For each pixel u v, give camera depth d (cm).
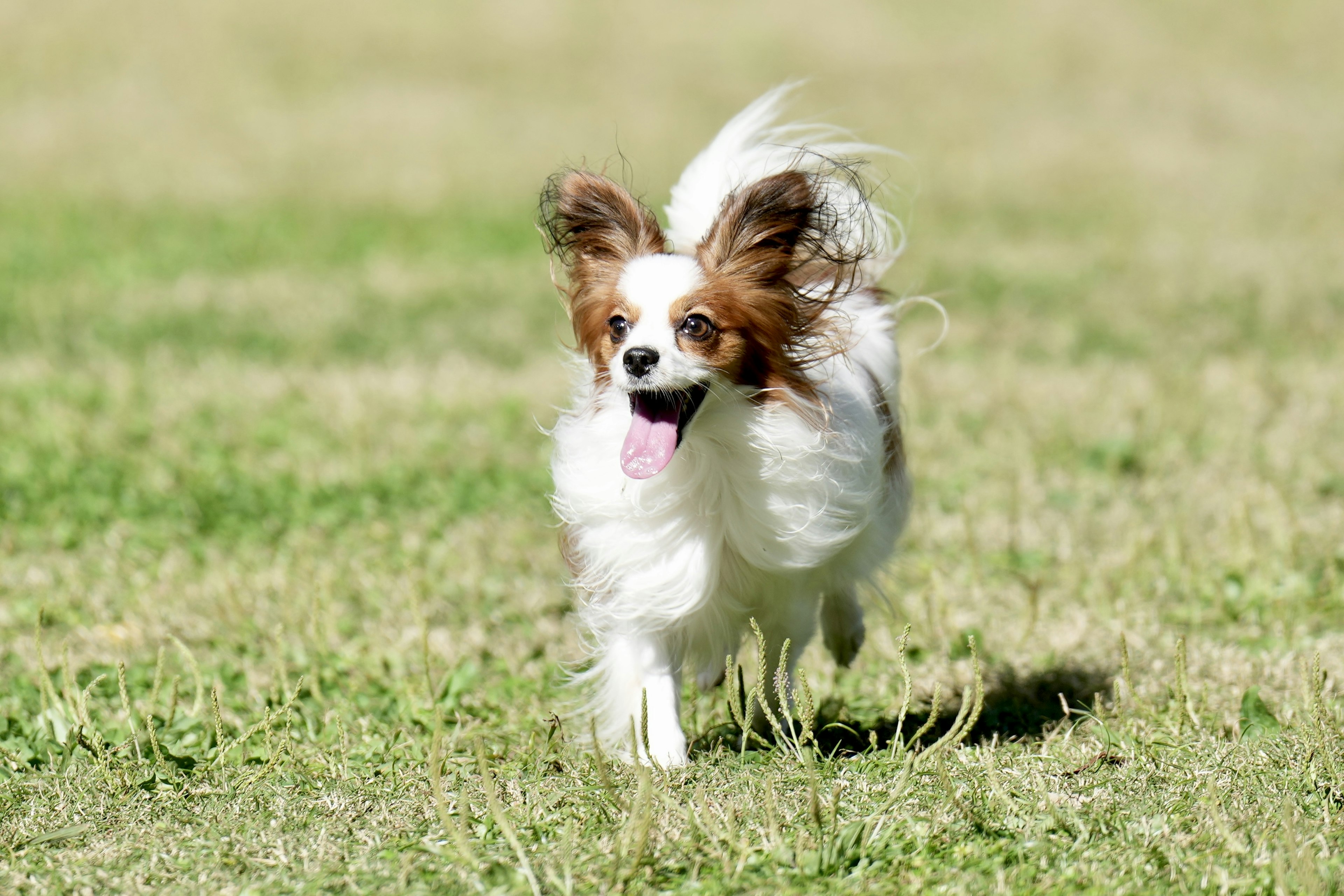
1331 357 1700
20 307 2052
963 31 4606
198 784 702
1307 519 1130
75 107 3684
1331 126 3550
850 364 796
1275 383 1563
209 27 4484
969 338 1880
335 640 959
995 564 1088
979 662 895
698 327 693
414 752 752
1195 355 1742
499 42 4478
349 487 1306
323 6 4769
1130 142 3441
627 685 755
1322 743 666
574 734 791
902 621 966
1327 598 972
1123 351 1788
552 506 799
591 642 899
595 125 3641
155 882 596
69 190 2962
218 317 2031
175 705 784
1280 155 3297
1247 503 1117
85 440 1424
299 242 2573
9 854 625
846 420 758
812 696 800
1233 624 949
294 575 1062
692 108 3816
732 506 726
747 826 629
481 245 2547
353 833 634
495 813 593
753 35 4562
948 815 627
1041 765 695
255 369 1731
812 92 3975
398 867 600
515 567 1108
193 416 1529
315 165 3262
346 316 2045
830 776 683
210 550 1138
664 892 577
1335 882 554
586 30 4616
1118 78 4069
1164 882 568
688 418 705
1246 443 1352
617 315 711
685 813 637
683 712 855
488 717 823
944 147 3412
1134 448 1348
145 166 3216
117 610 1013
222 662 914
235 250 2497
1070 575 1049
